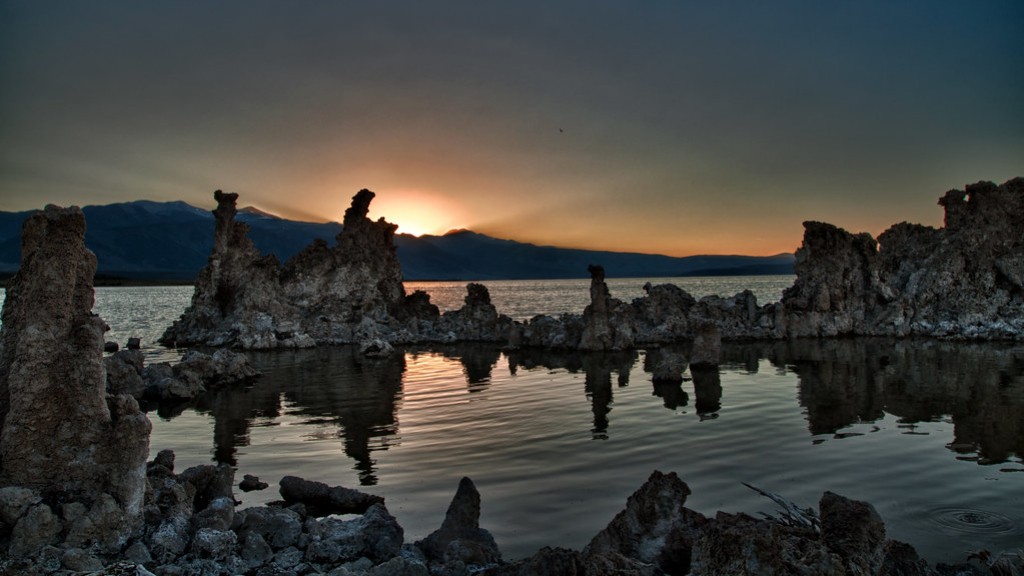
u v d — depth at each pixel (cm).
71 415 1708
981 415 3269
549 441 2898
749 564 1191
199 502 2028
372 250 9350
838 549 1396
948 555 1700
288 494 2178
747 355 5972
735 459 2553
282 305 7938
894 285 7938
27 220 1909
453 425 3266
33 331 1705
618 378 4803
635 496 1700
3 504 1590
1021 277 7062
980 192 7488
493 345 7512
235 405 3941
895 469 2395
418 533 1894
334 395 4238
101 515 1611
